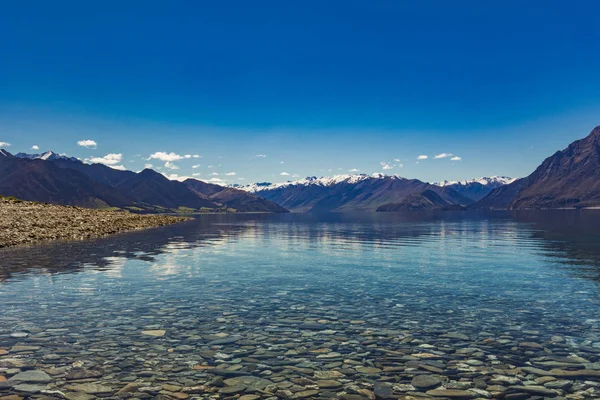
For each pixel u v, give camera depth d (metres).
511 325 15.13
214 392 9.99
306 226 113.19
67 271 27.70
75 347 12.93
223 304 18.55
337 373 11.10
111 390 10.04
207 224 129.38
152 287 22.44
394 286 22.75
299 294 20.69
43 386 10.21
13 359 11.92
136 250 41.56
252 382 10.55
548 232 72.75
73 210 90.62
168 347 13.00
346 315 16.72
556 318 15.96
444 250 42.62
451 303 18.62
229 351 12.70
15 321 15.69
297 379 10.73
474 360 11.94
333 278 25.30
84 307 17.92
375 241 56.06
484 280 24.33
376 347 13.04
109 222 80.62
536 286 22.30
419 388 10.22
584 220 135.62
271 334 14.30
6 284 23.11
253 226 115.25
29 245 45.38
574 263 31.33
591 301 18.70
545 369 11.27
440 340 13.63
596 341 13.38
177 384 10.40
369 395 9.85
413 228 94.75
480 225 107.56
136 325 15.27
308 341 13.59
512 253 38.91
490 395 9.83
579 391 9.99
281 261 34.03
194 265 31.25
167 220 130.25
